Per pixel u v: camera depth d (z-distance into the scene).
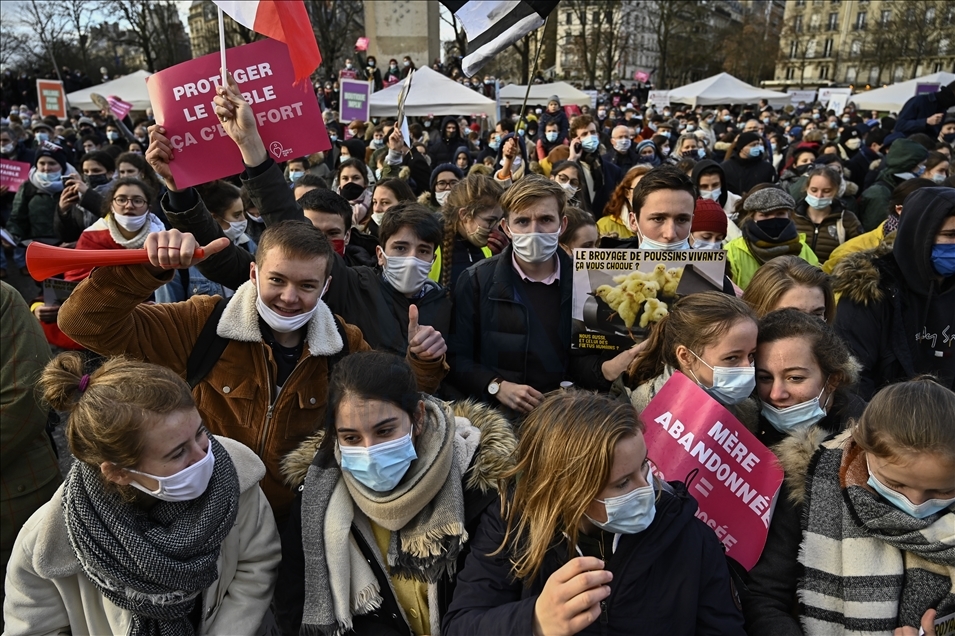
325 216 3.45
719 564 1.71
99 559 1.58
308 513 1.85
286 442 2.25
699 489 1.95
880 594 1.63
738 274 4.08
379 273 3.29
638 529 1.60
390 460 1.76
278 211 2.68
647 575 1.63
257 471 1.95
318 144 2.74
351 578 1.82
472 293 2.87
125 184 3.92
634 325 2.56
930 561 1.61
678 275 2.54
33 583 1.71
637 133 14.46
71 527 1.61
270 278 2.13
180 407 1.62
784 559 1.80
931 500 1.57
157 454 1.57
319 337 2.27
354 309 2.94
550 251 2.74
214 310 2.29
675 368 2.22
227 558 1.87
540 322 2.80
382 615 1.89
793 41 75.56
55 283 3.23
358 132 11.05
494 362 2.81
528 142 11.65
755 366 2.11
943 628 1.59
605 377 2.55
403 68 19.42
